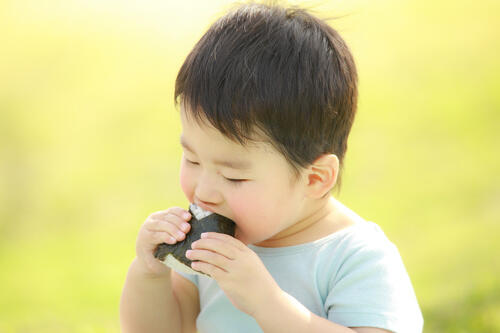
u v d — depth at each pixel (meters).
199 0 35.31
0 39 31.59
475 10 30.66
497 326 5.43
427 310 6.14
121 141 23.97
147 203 19.61
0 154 24.11
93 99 27.44
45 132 25.33
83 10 35.00
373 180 17.77
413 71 25.50
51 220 19.78
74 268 16.02
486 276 7.73
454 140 19.89
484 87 23.45
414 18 30.36
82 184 21.42
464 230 13.62
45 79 29.20
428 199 16.11
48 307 13.06
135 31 33.19
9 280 15.50
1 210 20.84
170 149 22.94
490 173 17.16
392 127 21.14
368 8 31.05
